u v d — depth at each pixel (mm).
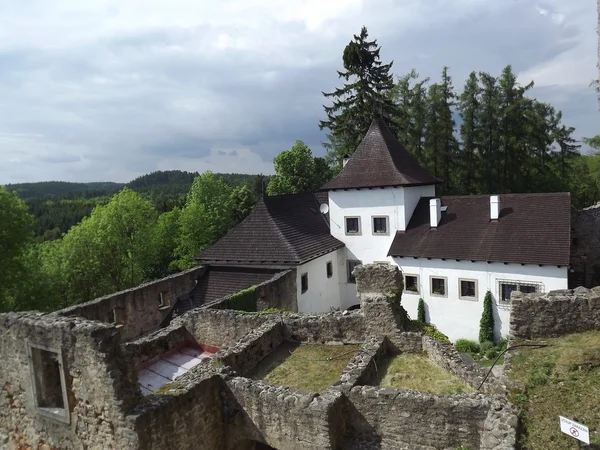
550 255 20391
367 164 27562
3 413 10445
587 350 8742
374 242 26938
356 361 10602
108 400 8711
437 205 24828
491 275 21672
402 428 8797
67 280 38406
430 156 44094
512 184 42344
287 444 9469
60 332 9117
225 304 16859
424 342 11625
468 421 8203
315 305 24734
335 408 8984
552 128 43438
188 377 10344
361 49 40531
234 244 24859
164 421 9008
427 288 23656
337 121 42250
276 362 12125
